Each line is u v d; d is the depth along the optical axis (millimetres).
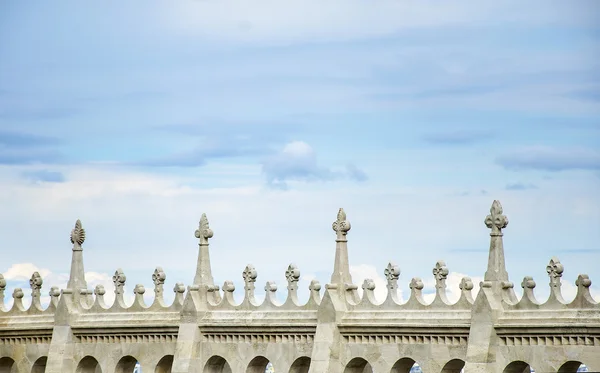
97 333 88625
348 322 78500
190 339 84125
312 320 79812
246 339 82750
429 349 75688
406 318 76500
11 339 93438
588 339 69812
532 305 72188
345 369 78688
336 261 79688
